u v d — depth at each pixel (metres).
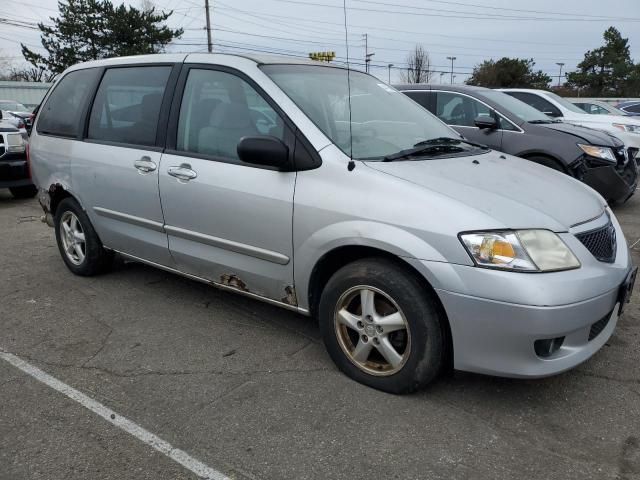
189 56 4.02
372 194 2.99
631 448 2.67
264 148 3.18
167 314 4.26
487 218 2.76
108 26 37.56
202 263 3.87
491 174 3.35
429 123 4.17
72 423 2.90
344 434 2.79
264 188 3.37
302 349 3.68
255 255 3.51
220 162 3.62
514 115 7.51
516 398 3.08
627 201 8.54
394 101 4.20
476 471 2.52
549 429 2.82
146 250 4.30
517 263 2.69
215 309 4.34
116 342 3.80
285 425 2.86
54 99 5.15
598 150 7.00
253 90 3.55
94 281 4.97
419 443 2.71
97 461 2.61
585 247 2.93
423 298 2.88
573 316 2.69
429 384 3.21
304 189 3.20
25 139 8.63
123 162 4.22
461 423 2.87
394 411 2.97
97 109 4.61
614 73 54.75
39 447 2.71
